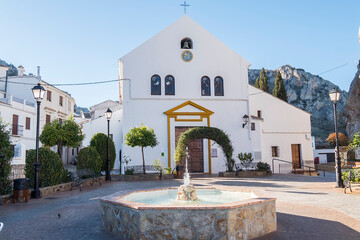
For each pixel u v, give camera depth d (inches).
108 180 666.2
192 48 838.5
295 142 965.8
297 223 260.4
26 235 234.8
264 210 232.7
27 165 466.3
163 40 824.3
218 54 847.1
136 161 764.6
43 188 449.7
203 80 833.5
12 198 391.5
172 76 818.8
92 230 247.1
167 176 677.9
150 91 800.9
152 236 204.1
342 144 1438.2
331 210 310.7
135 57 807.1
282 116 963.3
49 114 1359.5
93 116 1370.6
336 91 496.1
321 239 216.4
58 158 504.1
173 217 205.3
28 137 1181.7
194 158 800.3
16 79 1263.5
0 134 402.3
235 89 843.4
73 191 496.7
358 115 1091.3
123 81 794.8
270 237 221.9
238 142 825.5
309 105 3410.4
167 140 789.2
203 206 205.3
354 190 446.6
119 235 226.7
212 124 820.0
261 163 745.6
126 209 219.5
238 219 210.7
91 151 638.5
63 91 1501.0
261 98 949.8
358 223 258.1
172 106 807.1
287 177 682.8
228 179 636.1
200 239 202.8
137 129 676.1
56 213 316.5
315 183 552.7
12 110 1078.4
